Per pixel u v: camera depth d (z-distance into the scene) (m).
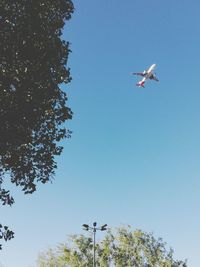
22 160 19.70
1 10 17.30
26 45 17.55
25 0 17.95
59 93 19.20
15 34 17.33
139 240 51.47
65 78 19.61
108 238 52.09
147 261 51.06
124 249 51.47
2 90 17.42
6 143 18.30
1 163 19.62
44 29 18.38
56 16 19.31
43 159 19.72
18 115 17.72
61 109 19.66
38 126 18.97
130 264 51.00
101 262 51.00
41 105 18.55
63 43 19.17
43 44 18.14
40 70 18.12
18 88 17.75
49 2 18.70
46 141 19.61
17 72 17.73
